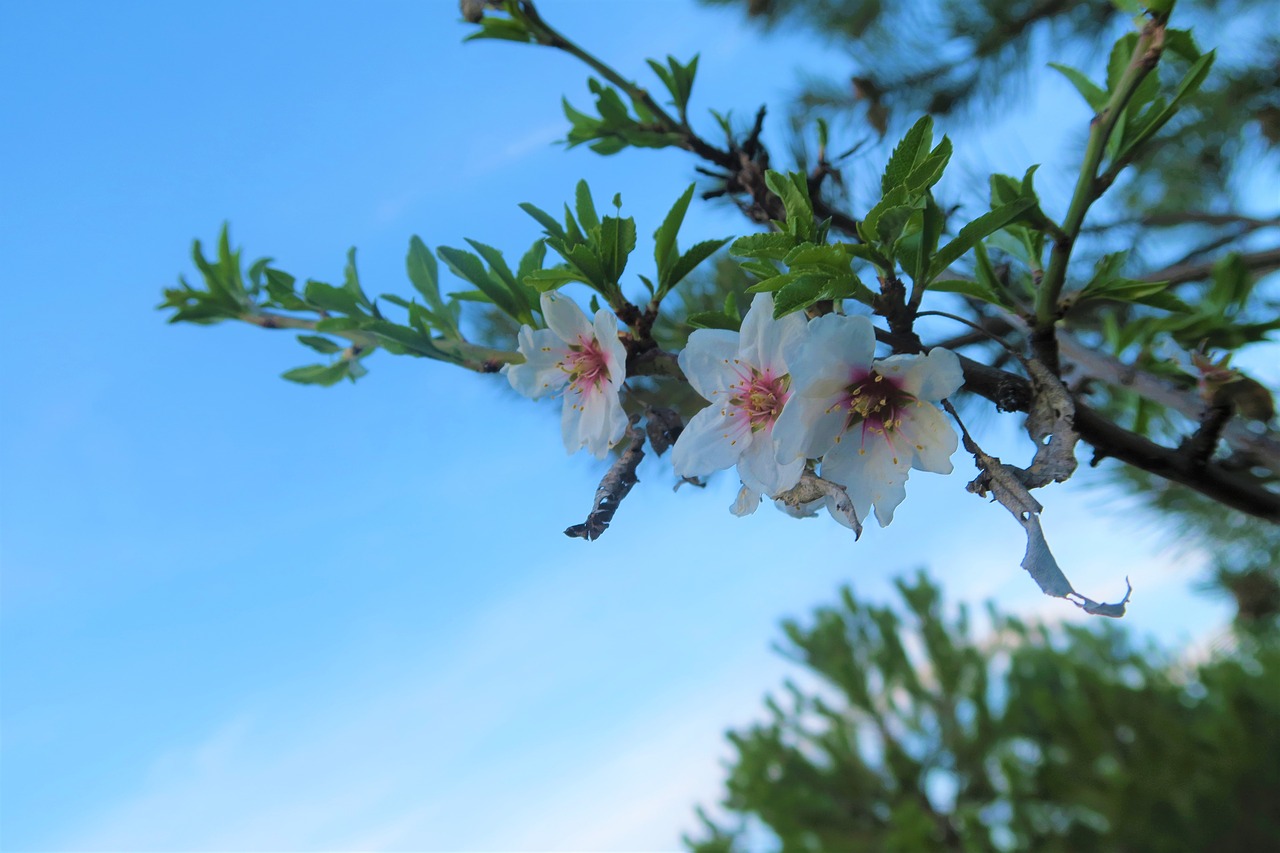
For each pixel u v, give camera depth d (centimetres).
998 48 124
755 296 44
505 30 54
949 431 42
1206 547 117
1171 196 113
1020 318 46
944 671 210
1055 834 187
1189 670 206
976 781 205
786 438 42
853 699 208
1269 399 49
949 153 41
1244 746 175
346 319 52
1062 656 203
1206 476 46
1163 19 43
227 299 55
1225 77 105
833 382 42
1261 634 179
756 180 54
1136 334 57
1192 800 177
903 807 189
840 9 133
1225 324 56
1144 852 179
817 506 44
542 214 47
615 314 45
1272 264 75
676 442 44
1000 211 41
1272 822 171
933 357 42
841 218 52
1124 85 43
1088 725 185
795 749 213
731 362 44
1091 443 45
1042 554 39
